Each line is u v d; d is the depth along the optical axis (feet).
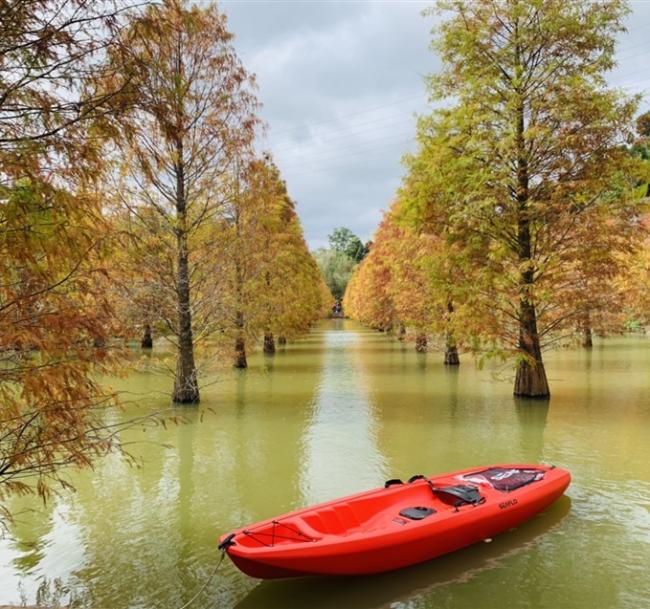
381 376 73.72
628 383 63.00
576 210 49.65
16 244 12.95
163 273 50.47
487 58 52.54
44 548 22.48
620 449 35.91
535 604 17.92
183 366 52.95
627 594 18.45
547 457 34.30
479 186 49.16
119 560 21.34
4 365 14.06
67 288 14.97
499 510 22.47
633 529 23.49
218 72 50.42
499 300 53.67
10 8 13.02
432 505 23.66
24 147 13.00
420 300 90.43
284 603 18.11
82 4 13.89
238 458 34.91
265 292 86.07
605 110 46.62
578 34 49.01
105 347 15.11
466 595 18.43
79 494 28.84
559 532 23.22
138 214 47.80
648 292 77.05
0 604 18.15
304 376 74.13
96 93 14.62
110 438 16.81
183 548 22.33
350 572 18.83
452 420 45.24
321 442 38.60
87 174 14.71
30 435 14.87
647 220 70.69
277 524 19.45
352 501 22.26
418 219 56.34
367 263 148.36
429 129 55.11
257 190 57.57
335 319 335.47
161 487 29.71
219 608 17.93
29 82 13.76
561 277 50.42
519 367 55.26
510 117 50.47
